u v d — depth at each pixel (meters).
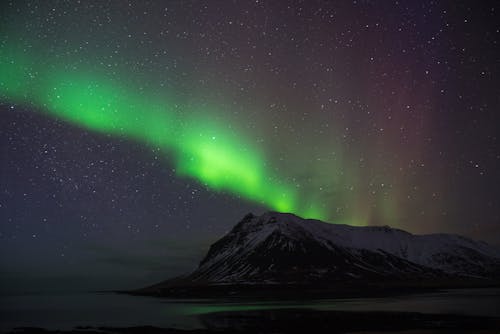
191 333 73.06
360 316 90.75
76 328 85.31
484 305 112.25
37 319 108.06
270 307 125.00
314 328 74.12
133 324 90.25
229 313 108.88
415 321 79.50
